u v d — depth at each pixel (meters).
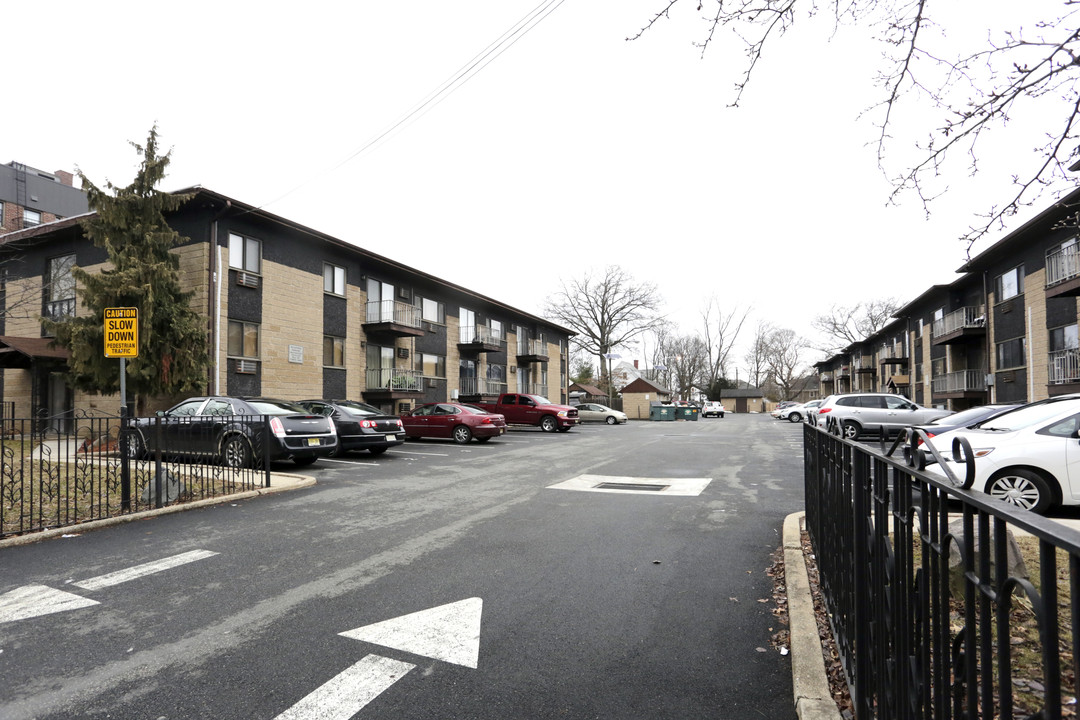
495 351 32.88
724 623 3.94
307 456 11.42
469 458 13.81
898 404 19.91
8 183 34.38
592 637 3.71
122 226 14.58
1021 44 3.62
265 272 18.75
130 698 2.95
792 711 2.86
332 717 2.79
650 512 7.48
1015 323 22.56
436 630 3.80
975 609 1.43
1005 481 7.27
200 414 11.20
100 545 5.82
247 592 4.49
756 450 16.25
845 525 3.09
